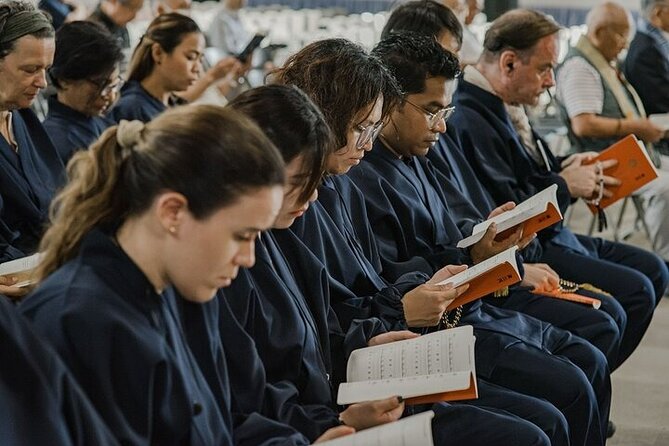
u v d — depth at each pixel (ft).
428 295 7.80
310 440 6.30
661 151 18.80
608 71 17.04
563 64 17.26
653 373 13.55
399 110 9.24
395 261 9.30
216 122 4.77
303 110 6.18
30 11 9.09
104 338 4.77
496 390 8.28
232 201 4.68
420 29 11.30
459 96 12.21
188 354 5.38
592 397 8.70
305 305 7.08
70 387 4.57
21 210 9.70
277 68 8.07
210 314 5.67
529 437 7.33
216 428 5.40
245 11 27.84
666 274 12.92
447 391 6.19
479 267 7.90
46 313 4.80
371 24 27.32
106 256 4.96
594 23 16.90
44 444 4.45
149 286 5.00
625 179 12.20
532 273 10.62
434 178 10.50
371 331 7.52
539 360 8.80
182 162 4.67
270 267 6.77
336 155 7.58
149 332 4.93
